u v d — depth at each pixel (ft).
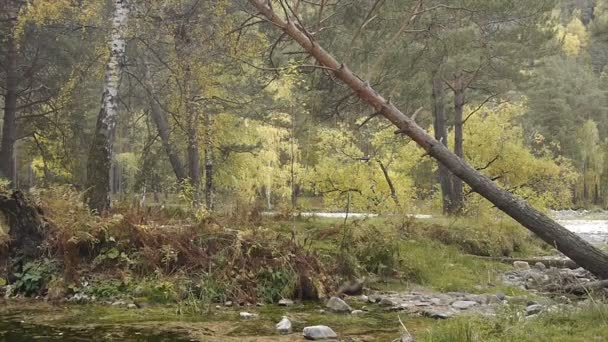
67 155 72.23
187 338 20.27
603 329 17.02
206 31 42.73
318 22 32.60
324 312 25.16
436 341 17.65
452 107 81.20
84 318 23.08
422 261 34.01
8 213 28.45
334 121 56.85
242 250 28.71
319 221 41.63
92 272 27.96
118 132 94.17
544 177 64.08
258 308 25.86
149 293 26.53
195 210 34.22
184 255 28.60
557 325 18.04
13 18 57.62
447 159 30.45
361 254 32.45
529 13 59.11
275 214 40.34
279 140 75.66
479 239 43.55
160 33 43.27
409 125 31.07
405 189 51.08
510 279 35.24
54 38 63.21
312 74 47.91
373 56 53.36
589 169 170.40
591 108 192.54
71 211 29.35
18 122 75.00
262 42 43.11
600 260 27.35
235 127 62.80
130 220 29.48
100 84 73.15
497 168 64.28
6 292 26.94
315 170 51.29
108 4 48.08
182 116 47.37
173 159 60.34
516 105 71.97
